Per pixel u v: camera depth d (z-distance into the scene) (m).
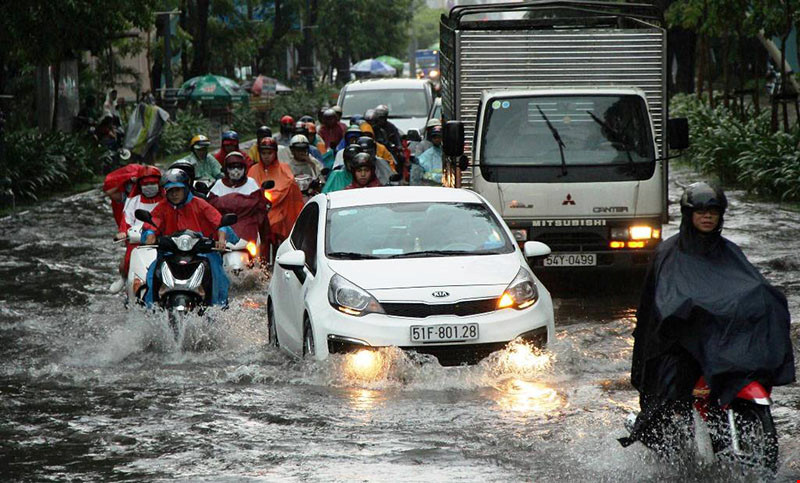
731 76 95.44
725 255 11.66
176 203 21.27
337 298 17.38
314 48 161.12
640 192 25.81
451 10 30.22
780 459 12.65
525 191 25.78
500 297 17.39
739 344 11.08
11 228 39.53
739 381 10.99
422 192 20.45
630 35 26.72
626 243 25.91
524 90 26.27
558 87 26.58
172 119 81.94
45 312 24.12
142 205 23.00
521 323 17.30
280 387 16.98
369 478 12.26
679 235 11.87
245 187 27.50
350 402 15.90
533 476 12.22
